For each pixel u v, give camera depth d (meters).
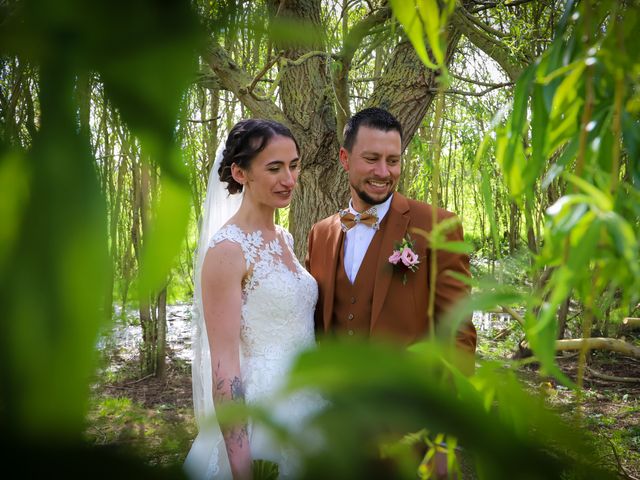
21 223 0.14
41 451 0.13
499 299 0.30
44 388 0.13
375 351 0.15
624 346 2.81
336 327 2.11
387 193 2.11
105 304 0.14
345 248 2.15
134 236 3.02
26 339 0.13
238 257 1.84
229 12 0.17
